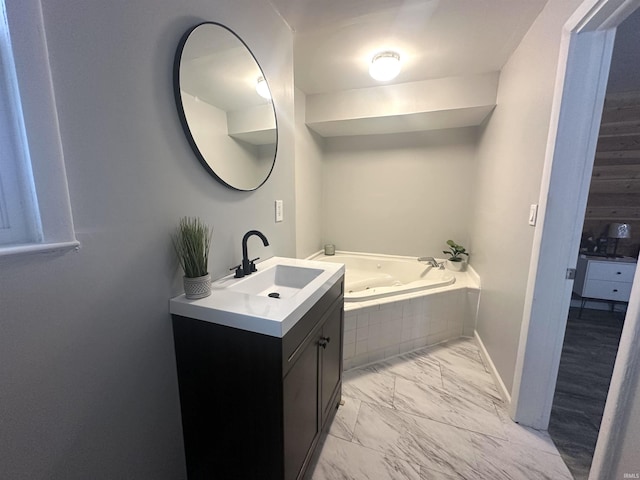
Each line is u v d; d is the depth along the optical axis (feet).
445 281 7.70
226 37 3.60
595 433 4.58
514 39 5.42
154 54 2.72
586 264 8.95
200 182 3.41
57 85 1.98
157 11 2.72
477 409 5.09
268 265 4.58
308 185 9.37
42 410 2.07
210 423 3.22
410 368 6.33
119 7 2.37
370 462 4.07
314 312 3.50
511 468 3.99
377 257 10.37
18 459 1.97
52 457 2.16
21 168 1.89
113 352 2.55
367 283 9.47
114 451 2.63
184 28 3.04
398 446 4.33
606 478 2.65
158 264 2.93
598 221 9.16
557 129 3.86
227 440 3.18
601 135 8.66
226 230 3.92
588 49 3.59
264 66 4.48
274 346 2.68
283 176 5.31
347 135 10.22
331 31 5.27
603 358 6.80
